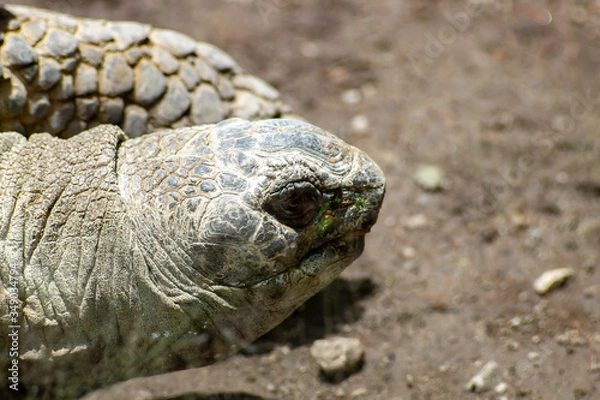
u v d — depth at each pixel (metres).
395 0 12.50
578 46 11.53
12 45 6.64
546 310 7.74
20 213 5.08
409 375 7.12
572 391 6.80
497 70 11.12
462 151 9.78
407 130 10.14
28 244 5.06
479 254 8.52
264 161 5.05
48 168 5.22
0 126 6.70
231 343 5.50
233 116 7.62
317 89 10.80
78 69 6.93
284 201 5.03
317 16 12.12
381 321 7.76
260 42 11.48
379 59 11.34
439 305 7.90
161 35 7.46
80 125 7.02
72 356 5.33
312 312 7.82
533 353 7.24
